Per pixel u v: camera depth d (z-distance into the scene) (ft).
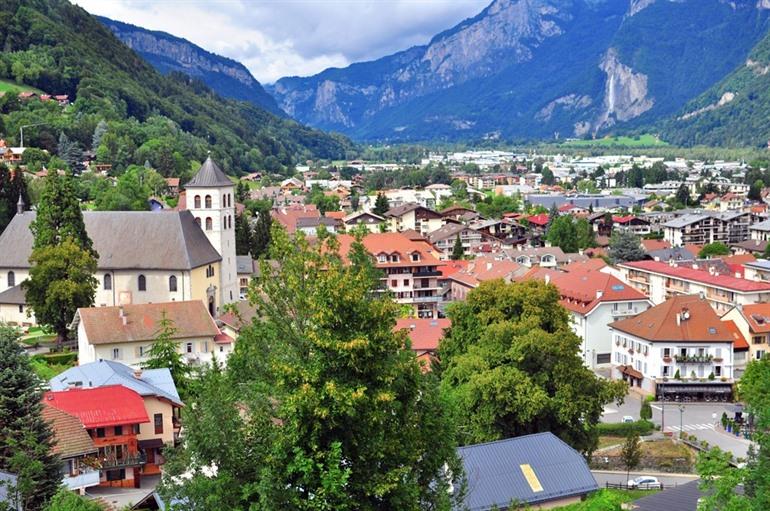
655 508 223.71
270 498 126.93
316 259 149.18
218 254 513.45
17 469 197.06
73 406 276.21
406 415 145.38
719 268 631.56
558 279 537.65
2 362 211.00
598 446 347.56
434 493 151.33
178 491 135.33
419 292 611.06
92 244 473.67
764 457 166.50
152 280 480.64
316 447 132.57
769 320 462.19
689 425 393.91
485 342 307.58
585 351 490.08
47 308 424.05
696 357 436.76
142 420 276.21
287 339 144.05
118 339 391.24
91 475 251.39
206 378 172.96
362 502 135.03
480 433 283.38
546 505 234.99
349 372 137.18
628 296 492.54
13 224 508.12
